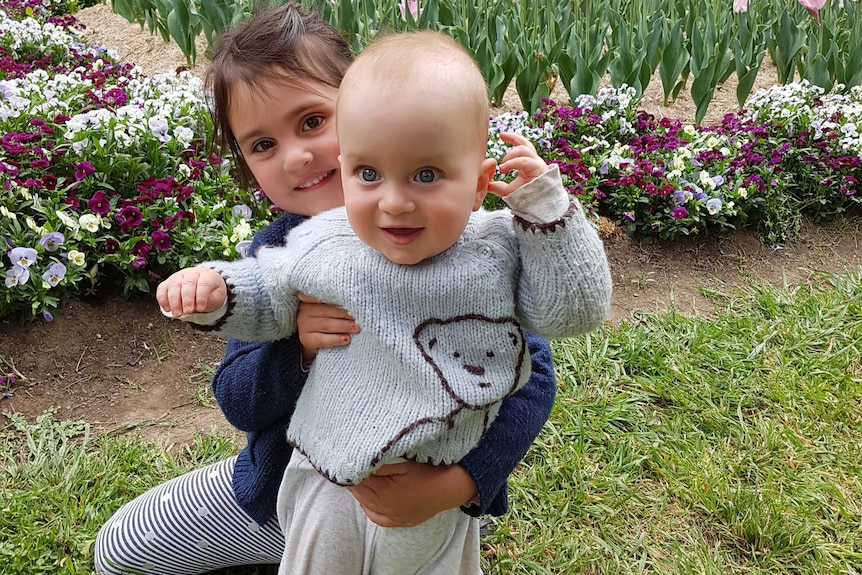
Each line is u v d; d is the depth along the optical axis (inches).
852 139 168.1
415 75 39.9
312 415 51.6
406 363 46.4
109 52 215.8
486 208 139.5
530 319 47.4
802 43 207.0
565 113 170.2
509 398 59.2
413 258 44.1
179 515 72.2
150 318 119.0
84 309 116.6
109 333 115.4
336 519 57.1
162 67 217.3
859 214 171.3
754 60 205.0
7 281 106.0
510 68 186.2
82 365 110.3
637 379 111.4
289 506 60.4
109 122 127.2
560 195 44.6
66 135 126.0
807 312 131.7
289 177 57.4
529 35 211.0
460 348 46.8
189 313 46.2
